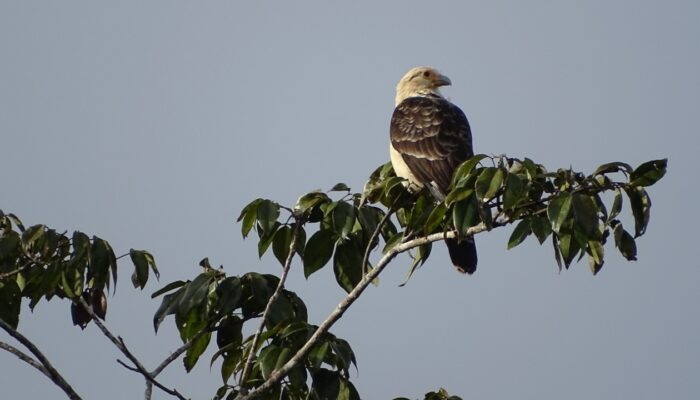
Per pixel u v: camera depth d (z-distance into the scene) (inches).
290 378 383.9
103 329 402.3
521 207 373.4
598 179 363.6
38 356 384.2
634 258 368.8
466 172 370.0
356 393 388.5
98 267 398.0
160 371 408.5
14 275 413.4
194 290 406.6
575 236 346.6
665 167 358.3
